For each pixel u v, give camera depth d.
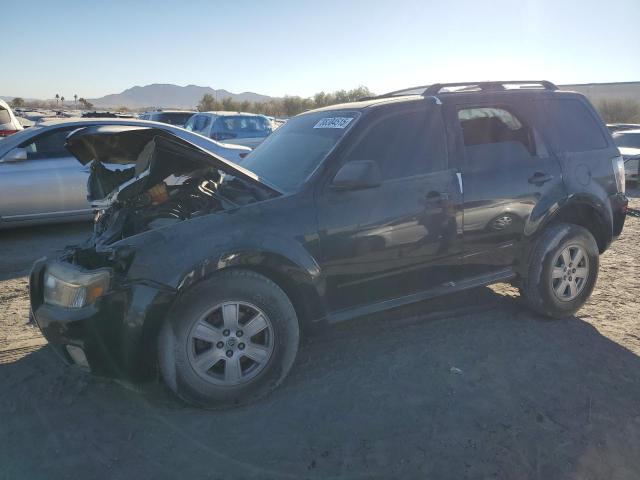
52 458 2.75
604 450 2.81
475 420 3.07
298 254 3.29
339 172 3.37
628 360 3.81
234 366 3.18
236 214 3.23
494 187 4.03
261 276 3.22
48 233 7.91
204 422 3.07
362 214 3.53
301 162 3.78
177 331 3.02
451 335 4.21
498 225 4.08
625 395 3.35
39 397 3.35
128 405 3.25
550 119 4.50
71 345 3.00
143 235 3.07
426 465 2.68
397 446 2.83
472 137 4.11
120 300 2.94
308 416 3.12
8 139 7.39
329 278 3.47
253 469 2.66
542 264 4.32
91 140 3.59
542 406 3.21
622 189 4.77
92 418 3.12
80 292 2.98
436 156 3.90
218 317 3.15
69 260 3.41
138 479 2.59
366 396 3.32
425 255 3.81
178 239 3.05
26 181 7.27
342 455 2.76
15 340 4.21
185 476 2.61
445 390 3.39
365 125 3.74
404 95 4.33
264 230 3.22
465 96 4.17
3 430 3.00
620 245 7.33
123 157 3.92
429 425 3.02
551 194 4.27
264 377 3.27
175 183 3.94
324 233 3.41
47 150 7.55
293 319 3.33
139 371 3.04
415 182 3.76
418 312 4.68
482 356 3.85
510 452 2.78
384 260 3.65
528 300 4.46
